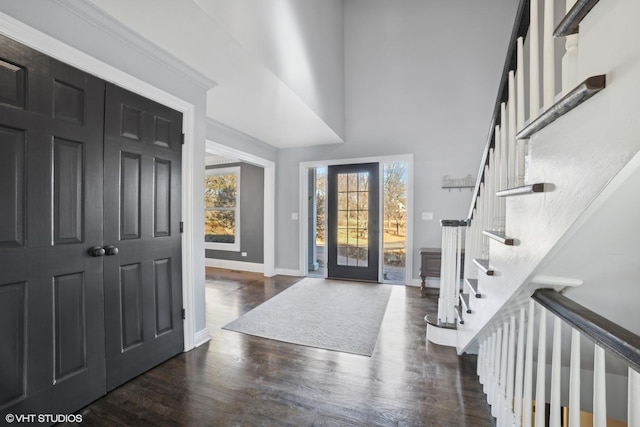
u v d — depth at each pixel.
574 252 0.89
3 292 1.35
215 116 3.41
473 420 1.59
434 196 4.29
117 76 1.81
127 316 1.92
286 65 2.61
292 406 1.70
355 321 3.02
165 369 2.09
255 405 1.71
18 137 1.39
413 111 4.37
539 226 0.91
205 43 1.96
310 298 3.79
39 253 1.47
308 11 3.12
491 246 1.44
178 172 2.30
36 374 1.46
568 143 0.75
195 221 2.45
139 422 1.57
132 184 1.95
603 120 0.61
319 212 5.49
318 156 4.92
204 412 1.65
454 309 2.49
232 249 5.73
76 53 1.59
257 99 2.88
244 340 2.58
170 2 1.58
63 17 1.54
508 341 1.47
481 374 1.90
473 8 4.09
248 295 3.94
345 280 4.74
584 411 1.66
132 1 1.57
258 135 4.28
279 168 5.19
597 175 0.63
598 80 0.61
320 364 2.17
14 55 1.37
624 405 1.54
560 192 0.78
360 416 1.62
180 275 2.34
